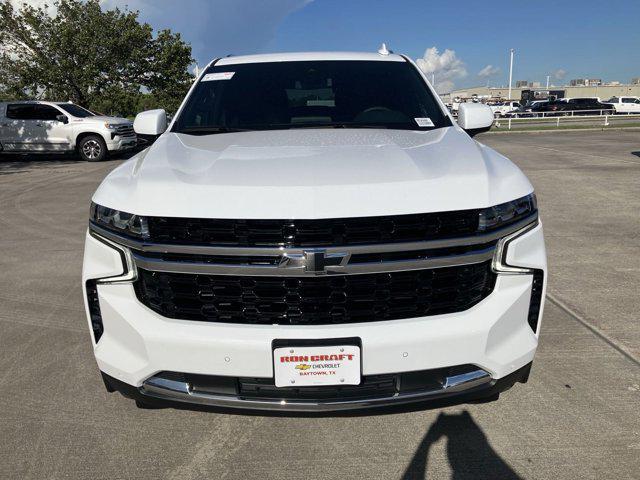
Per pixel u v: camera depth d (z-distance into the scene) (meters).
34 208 7.86
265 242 1.85
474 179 1.98
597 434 2.35
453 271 1.94
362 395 1.96
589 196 8.12
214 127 2.90
